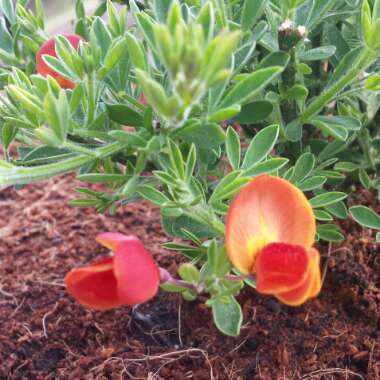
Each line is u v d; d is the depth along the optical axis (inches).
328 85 4.0
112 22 3.8
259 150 3.5
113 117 3.5
